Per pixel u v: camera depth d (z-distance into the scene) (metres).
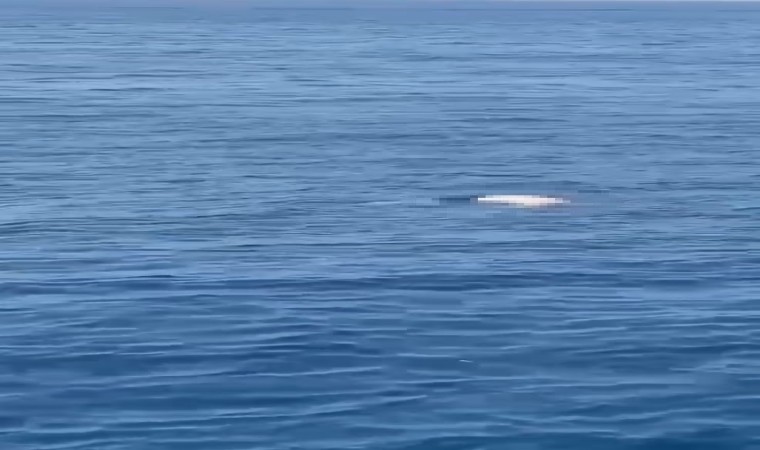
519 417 22.61
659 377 25.08
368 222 43.41
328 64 130.00
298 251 38.31
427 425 22.17
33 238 40.03
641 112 83.00
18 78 106.38
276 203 47.19
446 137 68.31
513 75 117.56
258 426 22.11
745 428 22.05
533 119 78.00
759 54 159.12
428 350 27.08
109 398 23.61
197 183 52.00
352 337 28.11
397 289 33.03
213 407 23.14
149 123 74.25
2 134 67.75
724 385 24.52
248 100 89.81
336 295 32.28
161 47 160.88
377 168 56.75
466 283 33.81
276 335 28.27
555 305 31.41
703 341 27.89
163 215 44.44
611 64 135.88
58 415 22.64
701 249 39.09
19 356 26.44
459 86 104.19
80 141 65.38
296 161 58.88
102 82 103.75
